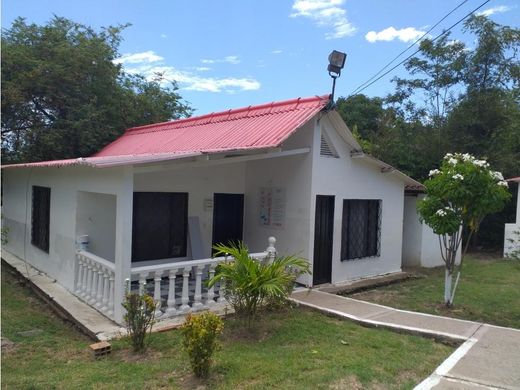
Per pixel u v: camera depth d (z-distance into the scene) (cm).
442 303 870
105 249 920
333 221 1017
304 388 463
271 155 877
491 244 1809
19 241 1277
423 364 538
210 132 1100
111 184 727
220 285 789
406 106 2055
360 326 699
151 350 591
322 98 951
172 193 1034
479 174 771
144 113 1848
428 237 1341
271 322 701
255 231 1076
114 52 1783
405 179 1206
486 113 1775
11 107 1520
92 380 496
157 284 724
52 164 862
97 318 732
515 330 668
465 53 1842
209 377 495
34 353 609
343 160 1035
